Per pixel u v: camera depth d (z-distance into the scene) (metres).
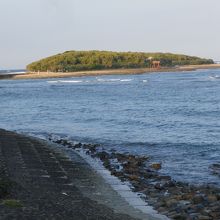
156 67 198.50
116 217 11.01
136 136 30.52
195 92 76.94
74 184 15.49
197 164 20.75
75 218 10.12
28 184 13.62
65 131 33.84
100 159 21.58
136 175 17.94
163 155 23.23
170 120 39.50
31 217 9.66
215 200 13.66
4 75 168.38
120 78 145.12
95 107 54.66
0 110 54.00
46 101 66.06
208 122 37.31
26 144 23.39
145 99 65.56
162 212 12.63
